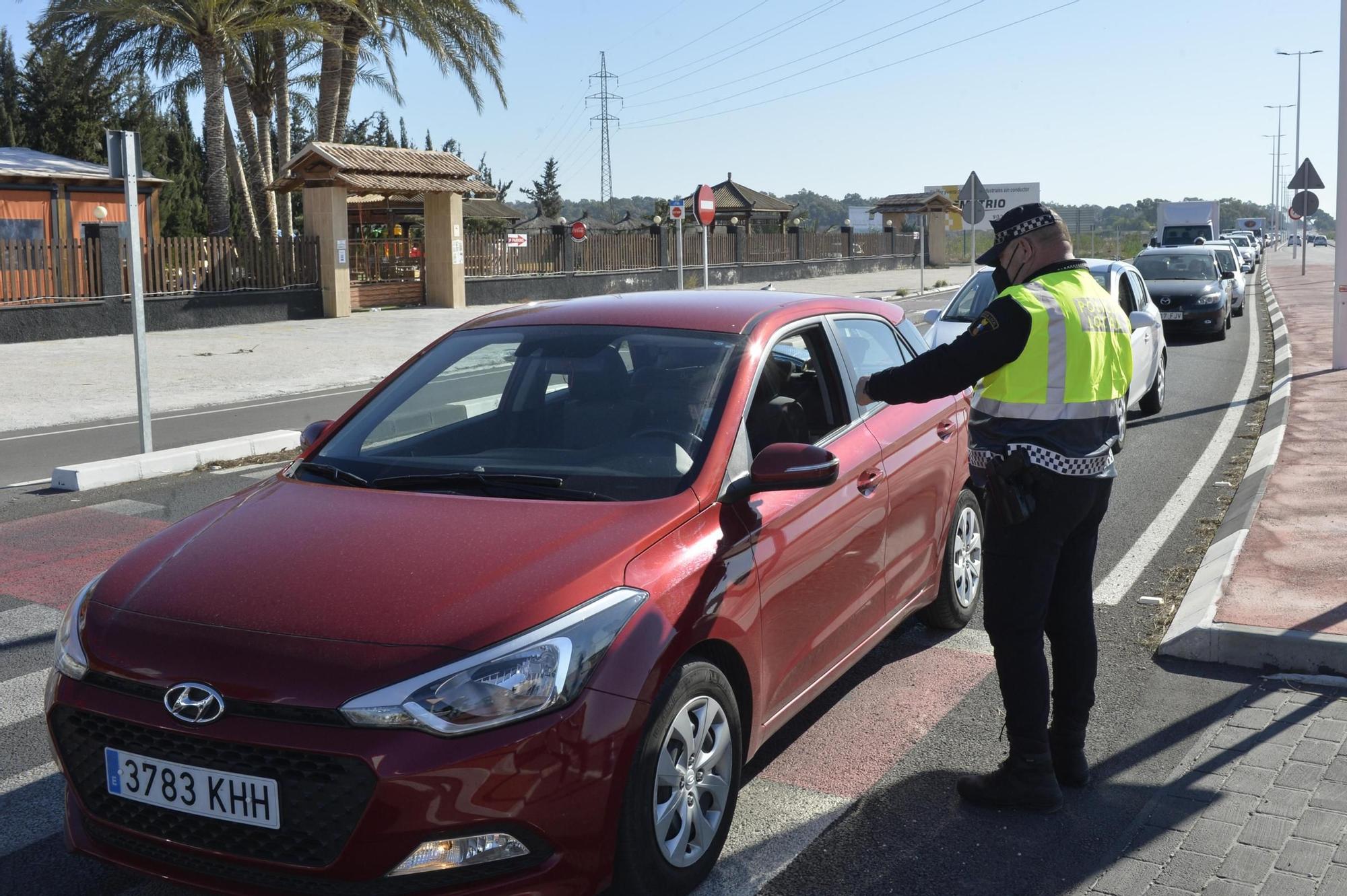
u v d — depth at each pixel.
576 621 2.94
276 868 2.77
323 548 3.24
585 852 2.87
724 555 3.40
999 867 3.45
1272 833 3.60
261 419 13.04
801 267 42.16
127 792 2.91
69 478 8.98
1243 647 4.98
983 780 3.84
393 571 3.08
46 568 6.75
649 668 2.99
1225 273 21.98
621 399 3.91
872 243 47.88
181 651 2.90
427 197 28.95
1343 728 4.34
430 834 2.70
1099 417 3.65
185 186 41.22
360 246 28.58
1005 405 3.64
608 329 4.28
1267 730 4.34
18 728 4.57
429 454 3.87
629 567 3.14
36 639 5.56
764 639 3.59
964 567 5.54
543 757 2.78
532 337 4.33
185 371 17.22
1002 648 3.77
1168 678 4.91
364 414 4.20
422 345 21.03
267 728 2.75
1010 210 3.83
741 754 3.46
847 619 4.20
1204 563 6.33
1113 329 3.70
